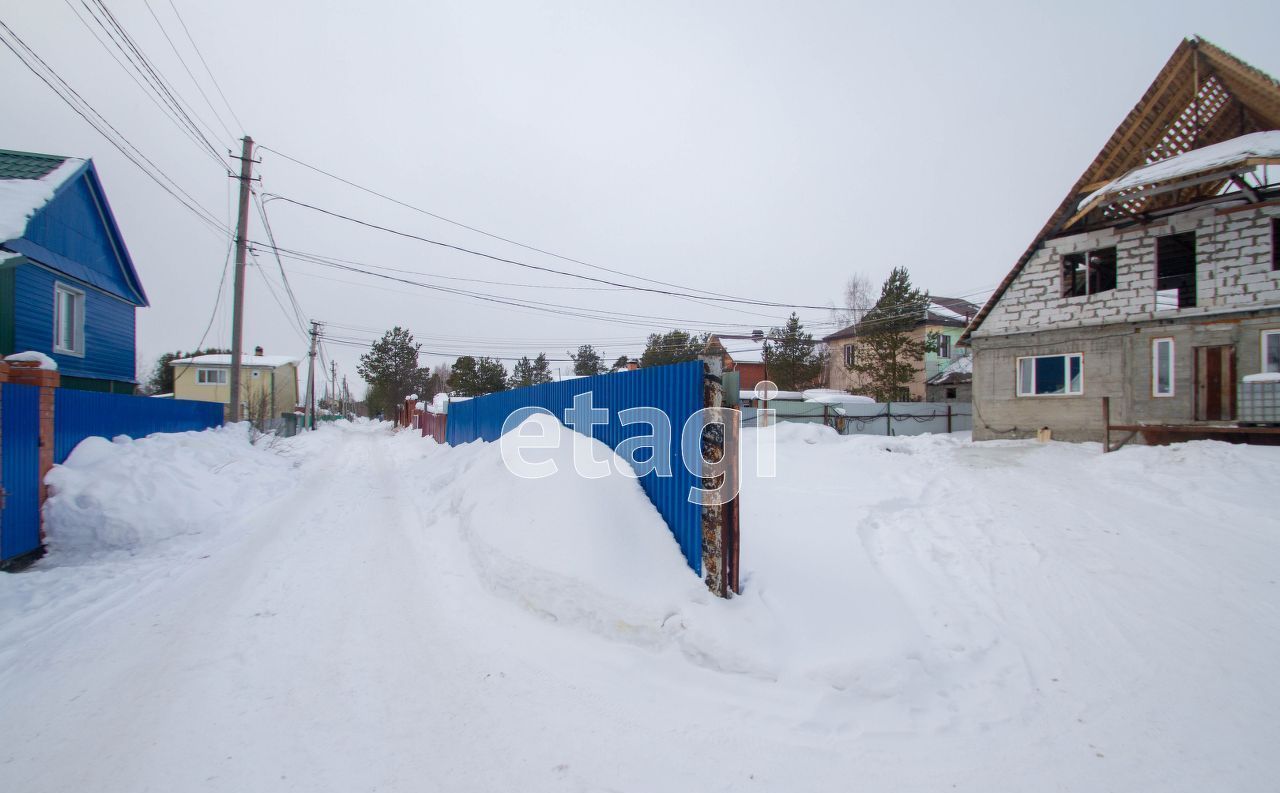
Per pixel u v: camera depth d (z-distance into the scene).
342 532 7.49
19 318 9.88
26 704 3.23
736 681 3.41
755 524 5.97
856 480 8.44
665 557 4.54
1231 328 11.10
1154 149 12.55
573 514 4.77
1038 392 13.83
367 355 51.75
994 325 14.57
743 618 3.90
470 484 7.31
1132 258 12.35
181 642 4.05
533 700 3.23
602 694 3.29
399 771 2.61
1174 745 2.84
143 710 3.15
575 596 4.16
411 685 3.40
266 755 2.72
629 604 3.99
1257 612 4.19
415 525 7.79
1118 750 2.81
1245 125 12.12
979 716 3.12
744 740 2.88
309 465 16.25
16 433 6.27
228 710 3.13
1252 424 9.62
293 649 3.90
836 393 22.80
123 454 7.96
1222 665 3.55
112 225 12.83
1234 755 2.75
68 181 10.66
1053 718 3.09
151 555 6.50
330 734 2.90
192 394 35.41
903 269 26.89
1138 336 12.25
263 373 36.56
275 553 6.43
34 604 4.95
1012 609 4.37
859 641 3.74
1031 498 7.38
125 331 13.98
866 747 2.83
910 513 6.75
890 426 20.86
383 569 5.71
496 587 4.73
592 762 2.69
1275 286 10.62
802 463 9.71
